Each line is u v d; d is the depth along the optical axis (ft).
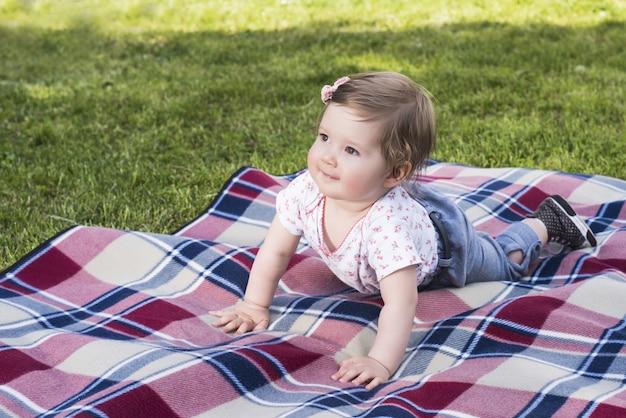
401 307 7.46
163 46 25.17
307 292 9.12
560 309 8.11
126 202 12.53
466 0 30.76
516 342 7.73
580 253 9.93
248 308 8.39
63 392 6.83
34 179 13.53
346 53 22.88
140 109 17.79
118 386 6.64
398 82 7.39
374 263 7.59
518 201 11.55
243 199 11.21
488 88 18.63
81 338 7.57
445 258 8.42
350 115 7.13
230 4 32.30
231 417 6.64
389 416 6.40
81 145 15.49
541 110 17.04
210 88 19.17
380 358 7.37
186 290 9.04
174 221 12.00
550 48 22.41
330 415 6.54
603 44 22.88
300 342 7.88
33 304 8.50
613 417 6.38
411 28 26.22
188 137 15.85
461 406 6.67
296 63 21.89
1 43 26.55
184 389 6.73
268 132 16.06
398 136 7.22
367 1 31.50
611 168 13.60
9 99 18.88
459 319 8.02
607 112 16.46
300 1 32.17
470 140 15.24
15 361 7.18
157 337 7.94
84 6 32.27
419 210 8.00
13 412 6.52
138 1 33.06
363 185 7.28
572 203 11.53
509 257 9.58
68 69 22.48
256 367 7.15
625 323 8.05
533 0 30.07
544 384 6.92
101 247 9.46
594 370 7.30
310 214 7.97
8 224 11.75
